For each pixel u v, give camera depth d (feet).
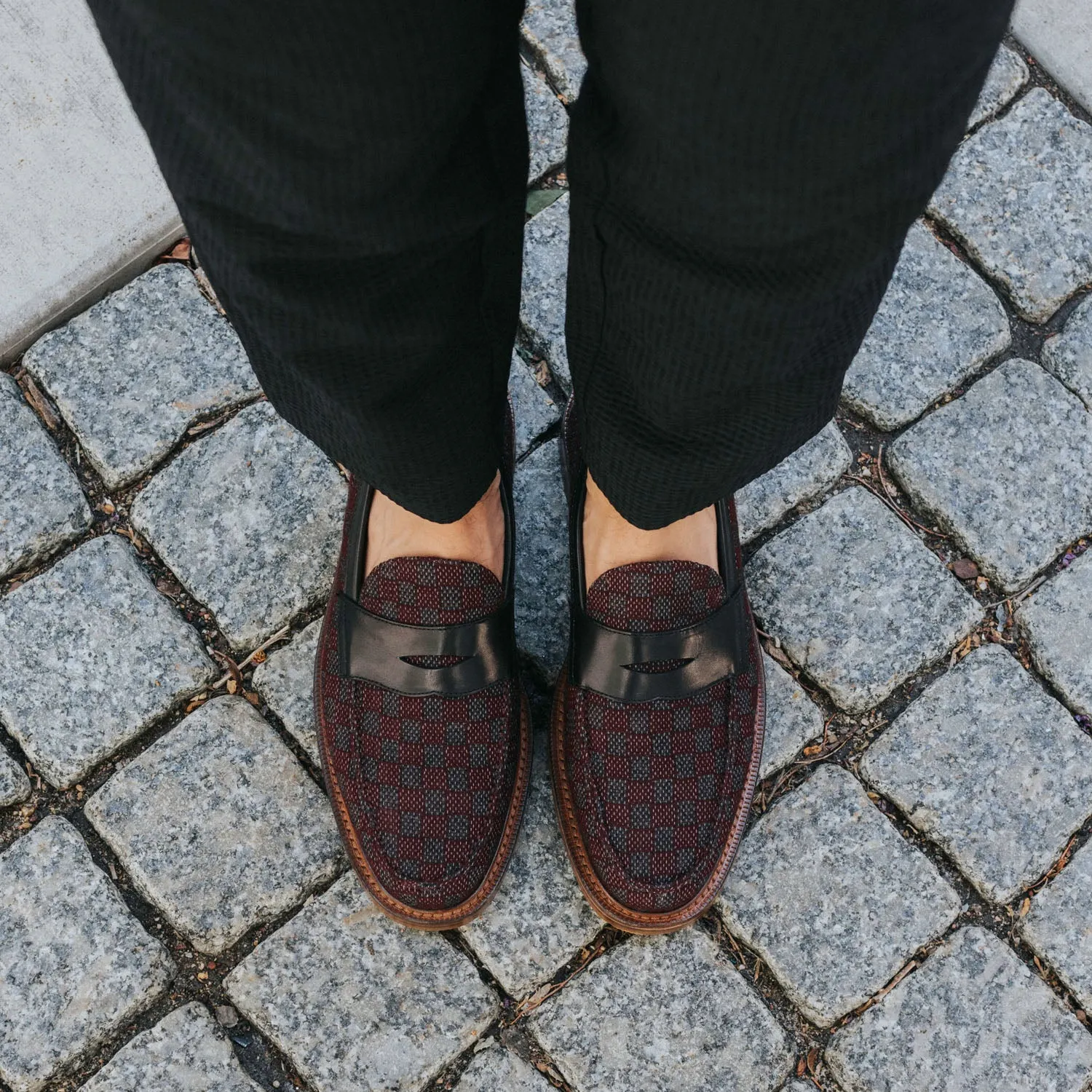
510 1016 4.97
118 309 5.74
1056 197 6.13
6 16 6.00
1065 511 5.67
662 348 3.07
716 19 2.12
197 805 5.10
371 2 2.18
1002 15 2.29
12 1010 4.80
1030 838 5.23
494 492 4.77
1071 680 5.47
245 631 5.35
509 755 4.79
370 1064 4.85
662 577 4.60
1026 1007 5.04
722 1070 4.91
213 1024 4.88
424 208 2.74
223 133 2.45
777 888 5.12
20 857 5.00
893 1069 4.95
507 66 2.90
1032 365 5.89
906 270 5.96
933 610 5.50
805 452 5.67
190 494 5.49
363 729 4.69
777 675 5.39
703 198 2.49
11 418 5.54
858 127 2.26
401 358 3.17
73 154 5.89
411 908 4.66
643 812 4.68
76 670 5.22
